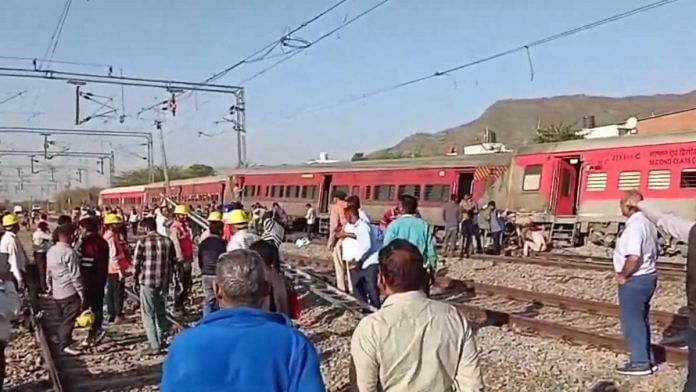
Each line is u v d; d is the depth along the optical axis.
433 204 31.23
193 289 17.73
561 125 54.78
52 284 10.80
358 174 35.75
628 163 24.38
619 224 24.52
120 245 13.83
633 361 8.59
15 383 9.34
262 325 3.09
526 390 8.10
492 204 25.66
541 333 11.48
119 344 11.62
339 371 9.16
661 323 12.10
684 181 22.62
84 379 9.41
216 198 46.69
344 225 12.06
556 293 16.45
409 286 3.80
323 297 14.07
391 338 3.65
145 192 59.53
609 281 17.33
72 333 11.91
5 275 8.09
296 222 39.72
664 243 22.89
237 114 32.47
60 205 102.56
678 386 8.05
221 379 2.96
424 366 3.66
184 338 3.09
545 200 27.02
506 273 19.75
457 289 17.30
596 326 12.21
